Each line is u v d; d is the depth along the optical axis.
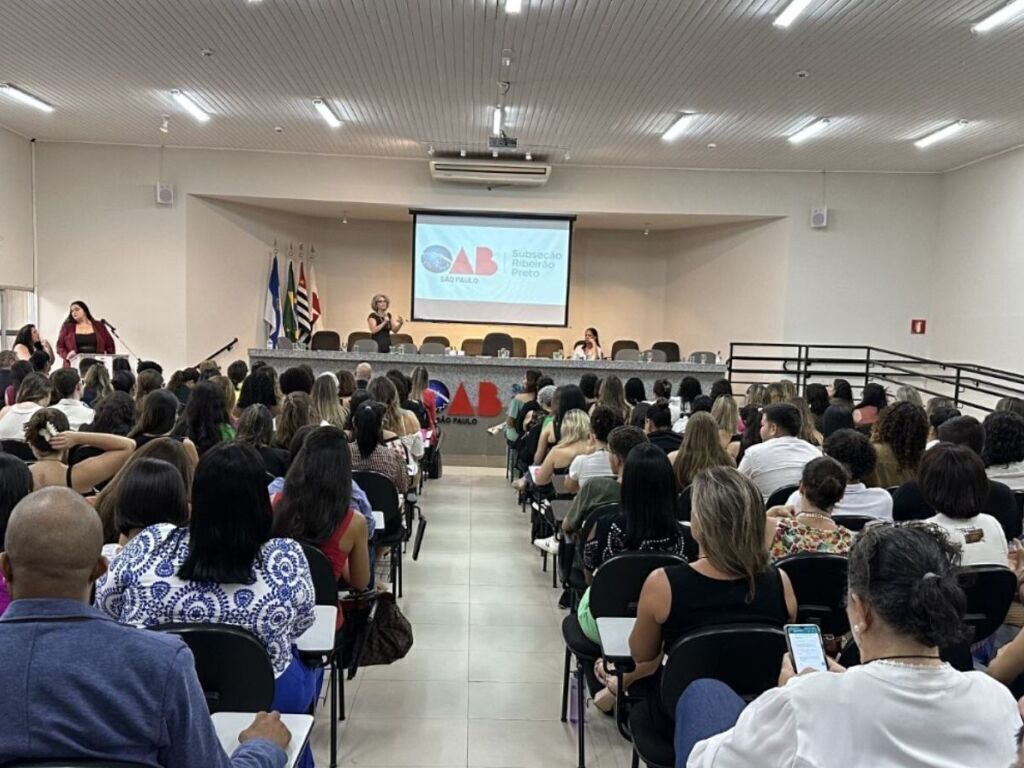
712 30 5.51
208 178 9.88
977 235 9.35
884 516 2.83
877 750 1.00
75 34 5.88
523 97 7.29
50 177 9.67
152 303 9.84
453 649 3.43
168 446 2.42
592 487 3.22
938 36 5.50
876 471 3.54
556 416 4.90
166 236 9.83
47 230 9.72
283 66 6.54
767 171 10.27
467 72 6.59
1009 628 2.35
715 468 1.93
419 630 3.62
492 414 8.36
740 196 10.31
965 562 2.34
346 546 2.47
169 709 1.10
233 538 1.70
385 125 8.48
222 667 1.61
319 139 9.23
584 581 3.22
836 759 1.01
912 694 1.01
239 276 10.62
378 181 10.21
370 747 2.61
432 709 2.89
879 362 10.06
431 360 8.34
